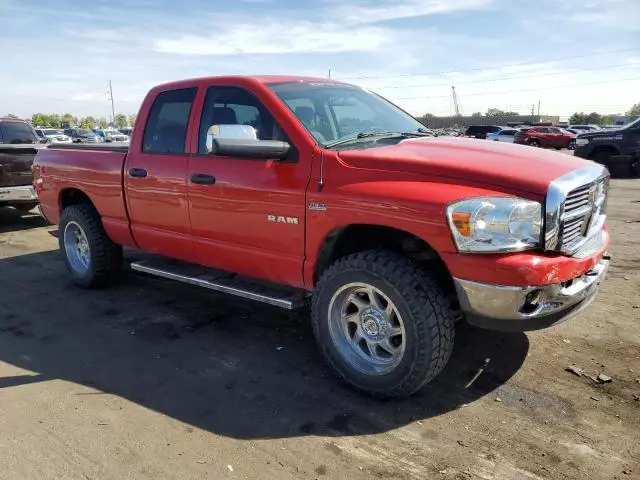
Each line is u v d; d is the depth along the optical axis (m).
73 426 3.21
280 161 3.76
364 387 3.47
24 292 5.70
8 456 2.92
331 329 3.60
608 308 4.84
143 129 4.86
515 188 3.04
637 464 2.80
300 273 3.80
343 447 2.98
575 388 3.54
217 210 4.17
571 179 3.19
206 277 4.53
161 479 2.73
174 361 4.07
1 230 9.12
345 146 3.74
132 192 4.90
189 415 3.32
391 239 3.67
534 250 3.05
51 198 6.02
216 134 3.95
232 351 4.23
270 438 3.08
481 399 3.45
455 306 3.42
